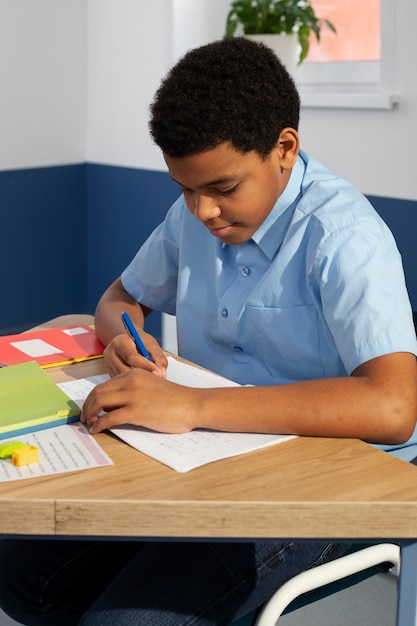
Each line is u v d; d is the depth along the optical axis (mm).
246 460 1073
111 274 3842
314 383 1199
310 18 3033
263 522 962
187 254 1607
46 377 1340
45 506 955
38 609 1455
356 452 1104
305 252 1392
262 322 1445
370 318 1262
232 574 1228
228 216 1294
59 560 1456
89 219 3895
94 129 3785
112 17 3584
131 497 966
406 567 1014
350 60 3072
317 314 1391
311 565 1323
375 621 2090
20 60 3533
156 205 3551
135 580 1232
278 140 1307
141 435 1143
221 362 1560
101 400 1166
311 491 990
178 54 3293
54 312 3854
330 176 1464
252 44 1303
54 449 1103
